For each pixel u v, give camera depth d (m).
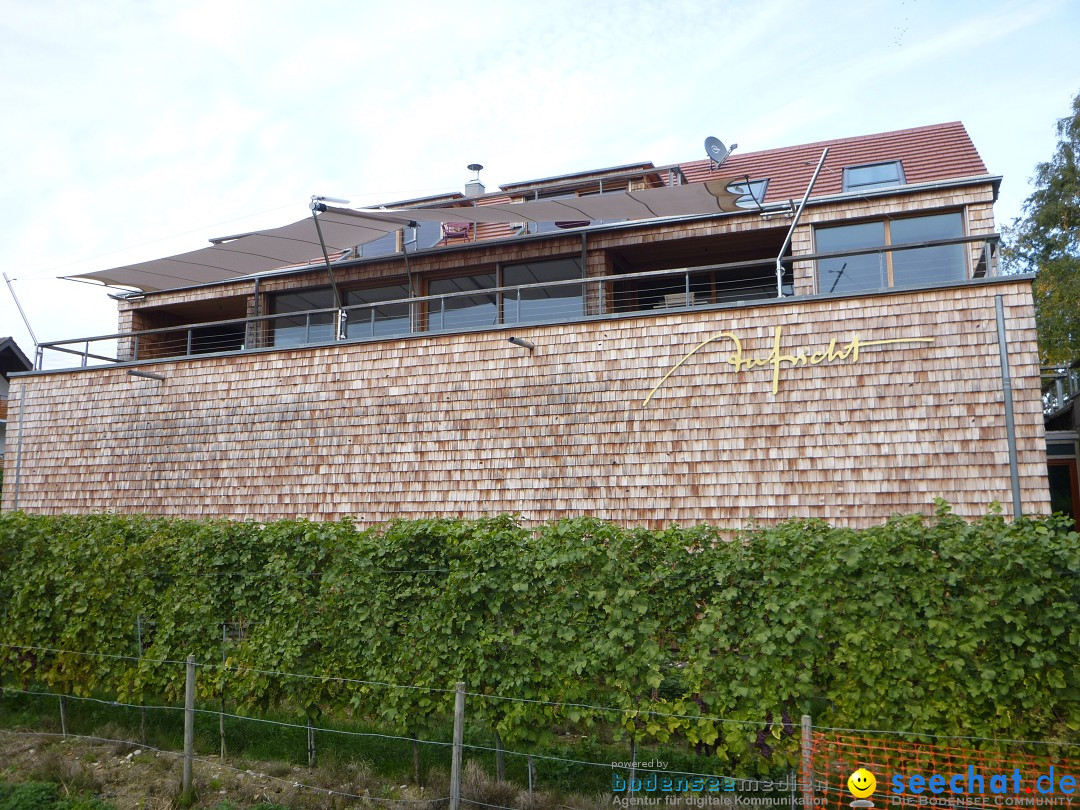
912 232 12.27
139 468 13.71
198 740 7.55
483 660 6.37
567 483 10.70
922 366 9.22
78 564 8.45
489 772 6.62
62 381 14.65
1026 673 5.09
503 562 6.39
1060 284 21.86
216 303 17.75
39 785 6.49
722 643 5.67
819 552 5.57
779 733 5.46
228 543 7.70
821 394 9.60
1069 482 13.62
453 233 17.28
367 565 6.88
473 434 11.34
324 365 12.53
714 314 10.23
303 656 7.15
